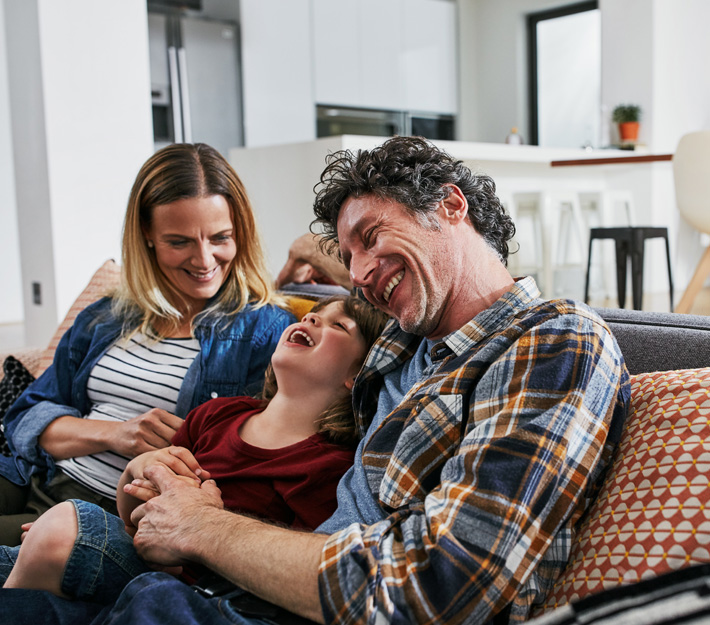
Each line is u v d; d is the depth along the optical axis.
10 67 4.45
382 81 7.36
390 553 0.88
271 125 6.54
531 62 7.89
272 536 0.96
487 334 1.09
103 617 1.03
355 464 1.16
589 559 0.92
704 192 4.11
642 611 0.80
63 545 1.10
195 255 1.63
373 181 1.10
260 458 1.28
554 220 6.02
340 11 6.93
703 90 6.94
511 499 0.87
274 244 4.75
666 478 0.91
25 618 1.04
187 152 1.67
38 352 2.14
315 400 1.33
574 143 7.81
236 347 1.64
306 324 1.37
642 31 6.48
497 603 0.86
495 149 4.98
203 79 6.02
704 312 5.00
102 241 4.38
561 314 1.02
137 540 1.12
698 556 0.83
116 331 1.73
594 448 0.94
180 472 1.22
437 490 0.94
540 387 0.94
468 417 1.01
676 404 0.98
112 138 4.39
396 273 1.10
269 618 0.95
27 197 4.41
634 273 4.23
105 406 1.65
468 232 1.14
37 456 1.61
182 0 5.82
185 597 0.97
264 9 6.38
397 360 1.28
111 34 4.36
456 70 8.07
